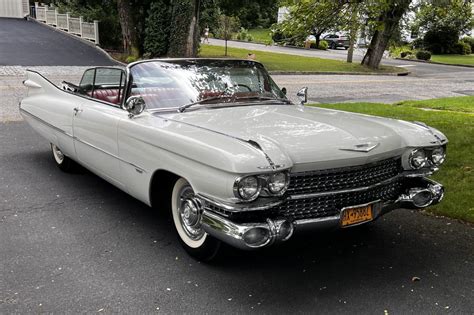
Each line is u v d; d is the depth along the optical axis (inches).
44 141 294.2
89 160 187.6
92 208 185.5
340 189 130.0
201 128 135.0
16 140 294.5
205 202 121.4
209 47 1272.1
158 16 866.1
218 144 120.2
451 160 248.1
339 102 519.5
